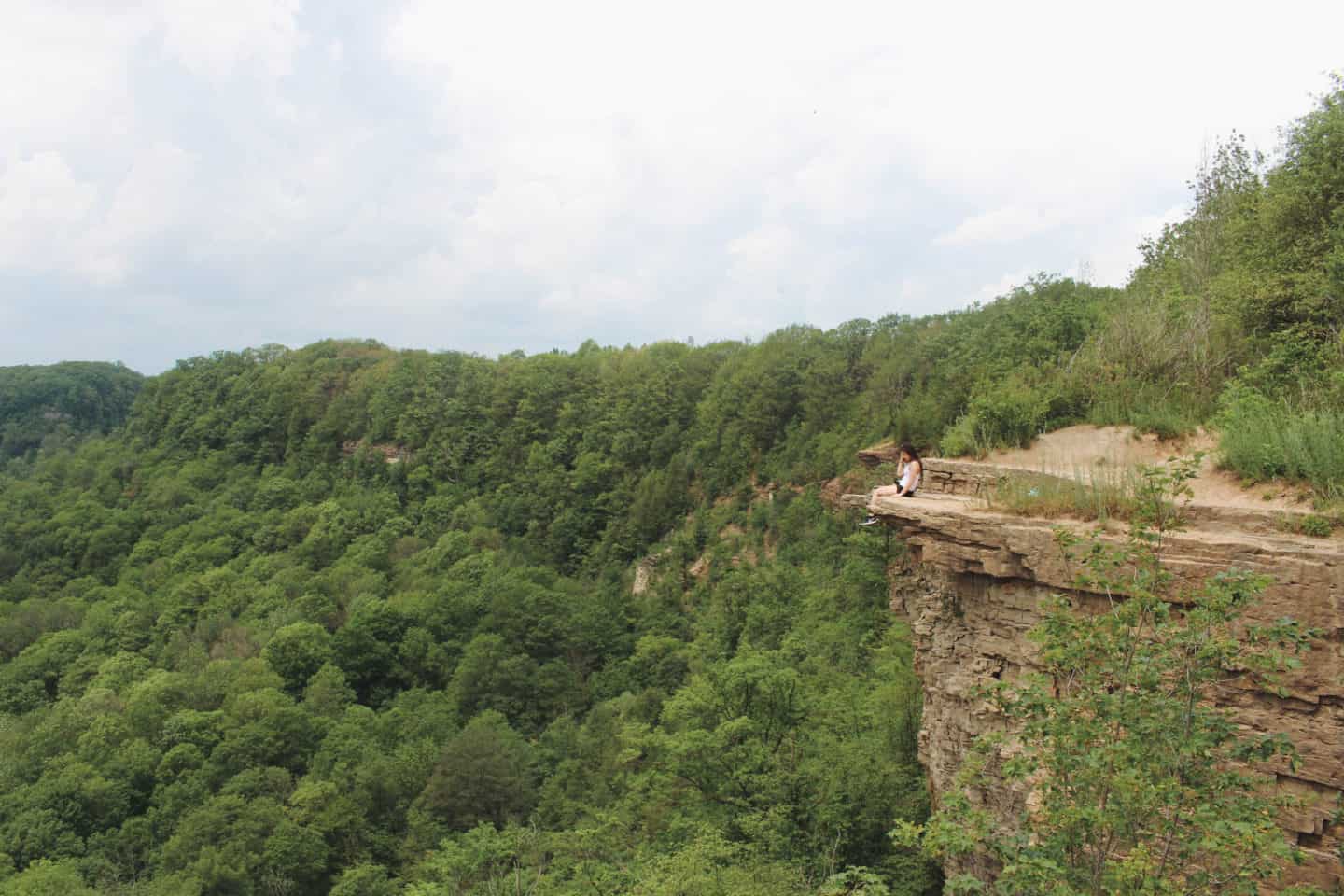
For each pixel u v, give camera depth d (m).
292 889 37.06
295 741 48.97
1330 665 8.83
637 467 96.88
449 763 44.25
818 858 19.05
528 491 99.75
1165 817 8.34
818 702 27.12
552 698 58.88
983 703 13.13
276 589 75.38
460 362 125.81
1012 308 38.22
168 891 33.84
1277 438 11.39
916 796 19.69
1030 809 10.93
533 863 29.94
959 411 34.28
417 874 35.53
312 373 123.81
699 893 17.12
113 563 88.88
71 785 42.06
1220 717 7.78
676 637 64.94
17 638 69.94
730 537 74.75
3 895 34.00
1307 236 17.09
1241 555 9.47
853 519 57.56
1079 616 11.16
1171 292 20.81
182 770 45.62
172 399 126.06
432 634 67.81
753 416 82.75
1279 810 9.09
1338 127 17.14
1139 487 11.24
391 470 108.81
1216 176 25.25
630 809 29.83
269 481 108.12
